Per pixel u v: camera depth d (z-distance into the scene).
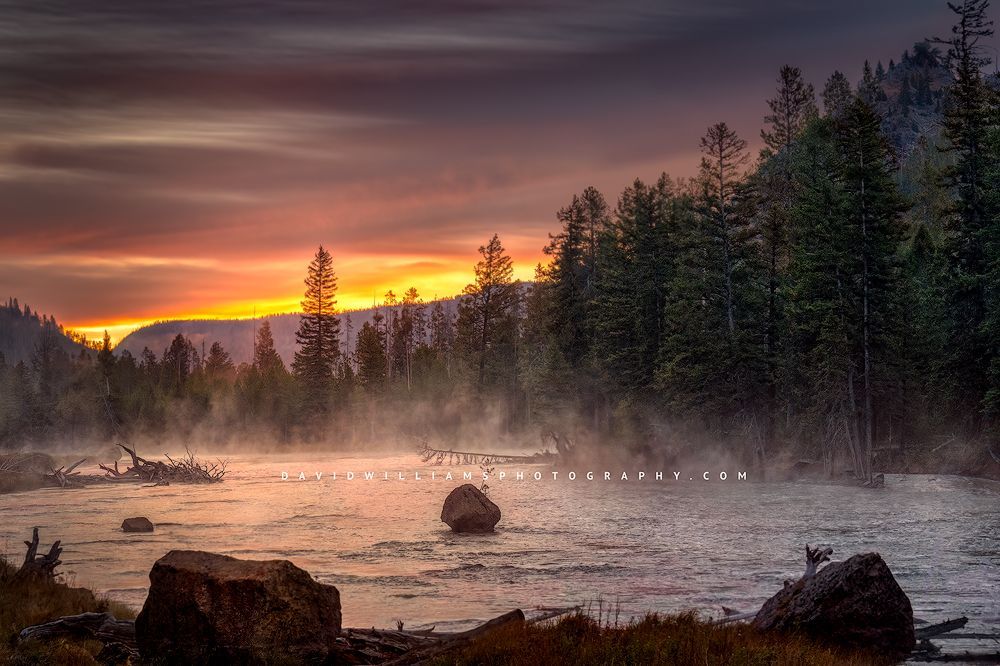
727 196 85.62
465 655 14.84
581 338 106.69
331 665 16.03
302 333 159.12
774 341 82.81
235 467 100.25
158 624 15.89
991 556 30.53
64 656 15.45
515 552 32.12
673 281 88.00
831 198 75.12
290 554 31.80
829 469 70.31
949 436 70.50
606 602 22.58
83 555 31.81
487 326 155.12
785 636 16.78
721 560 30.00
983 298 68.44
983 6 82.44
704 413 81.25
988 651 17.22
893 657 16.86
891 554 31.11
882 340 69.19
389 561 30.00
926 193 117.81
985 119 75.69
